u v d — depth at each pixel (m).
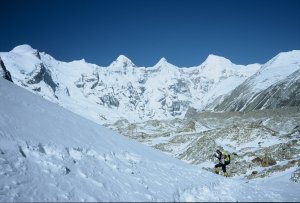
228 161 25.00
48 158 13.38
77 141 16.30
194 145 59.00
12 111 16.50
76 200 11.04
